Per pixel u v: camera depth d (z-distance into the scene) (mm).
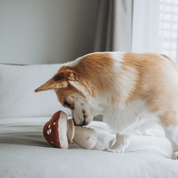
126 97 1023
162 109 1010
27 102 2176
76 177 758
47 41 3008
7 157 803
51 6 3016
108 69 1062
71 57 3092
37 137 1255
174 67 1130
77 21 3104
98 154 898
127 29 2527
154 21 2227
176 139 1025
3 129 1509
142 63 1066
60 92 1126
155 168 836
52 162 795
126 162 850
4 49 2875
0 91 2164
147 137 1377
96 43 2820
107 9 2816
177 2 2111
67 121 1075
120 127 1087
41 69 2320
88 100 1089
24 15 2926
